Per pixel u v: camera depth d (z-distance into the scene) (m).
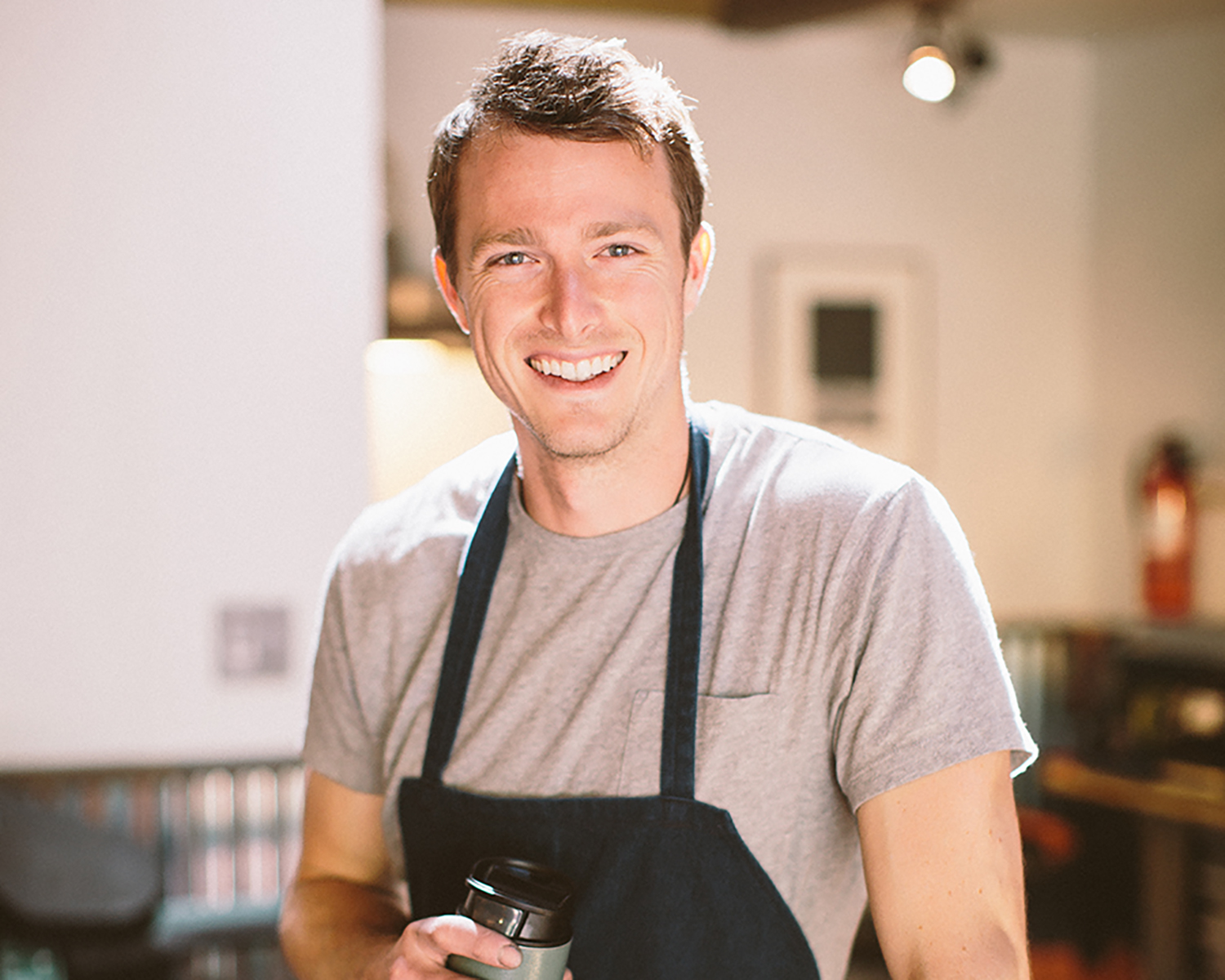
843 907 0.97
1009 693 0.87
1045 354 4.41
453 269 0.96
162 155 2.32
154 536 2.33
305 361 2.38
